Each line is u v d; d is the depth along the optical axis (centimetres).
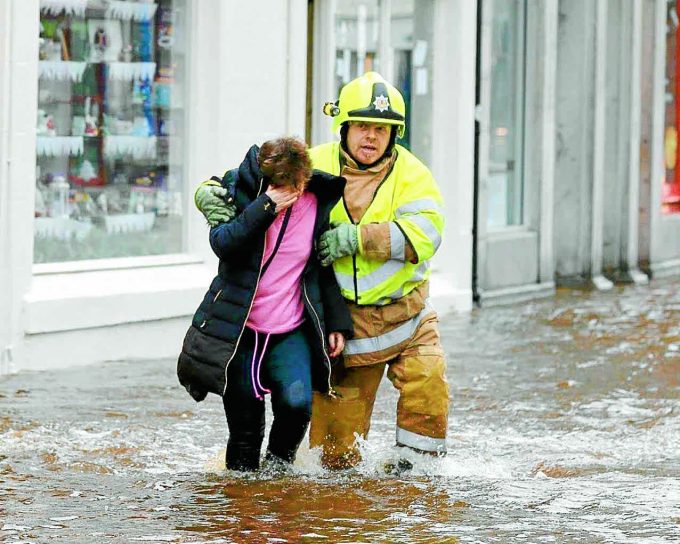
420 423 1638
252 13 2798
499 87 3719
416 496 1541
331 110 1617
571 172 4066
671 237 4597
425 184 1605
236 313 1523
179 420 2000
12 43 2344
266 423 2025
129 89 2673
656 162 4438
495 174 3719
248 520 1424
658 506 1529
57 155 2541
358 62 3228
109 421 1975
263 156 1505
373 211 1588
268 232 1534
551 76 3838
